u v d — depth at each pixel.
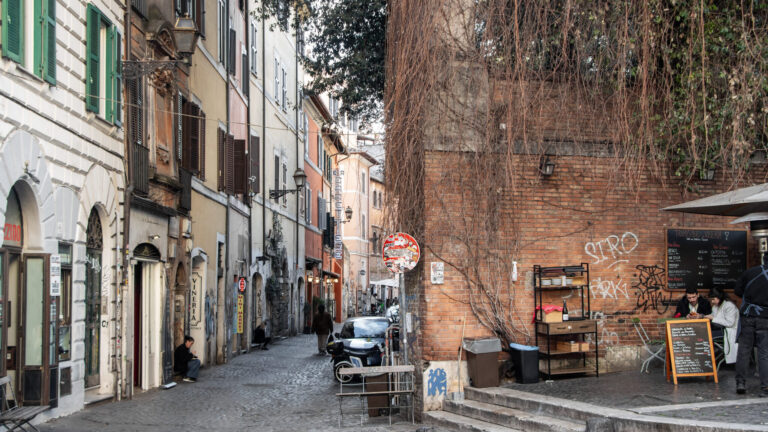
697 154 12.75
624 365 12.94
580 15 12.38
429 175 12.52
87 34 14.36
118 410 14.29
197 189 22.70
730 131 12.59
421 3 12.59
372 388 13.05
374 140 19.91
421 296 12.57
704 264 13.26
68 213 13.52
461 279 12.55
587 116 12.85
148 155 17.84
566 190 12.92
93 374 15.25
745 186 13.23
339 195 58.03
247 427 12.56
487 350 12.10
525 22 12.40
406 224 12.89
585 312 12.94
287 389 17.88
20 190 12.13
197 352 22.98
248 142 29.88
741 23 12.32
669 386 11.07
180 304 20.75
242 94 29.59
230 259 27.09
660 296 13.11
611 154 13.02
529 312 12.73
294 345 33.47
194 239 22.30
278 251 35.62
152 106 18.42
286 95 38.59
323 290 51.25
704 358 11.29
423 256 12.52
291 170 39.59
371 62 18.27
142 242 17.48
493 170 12.56
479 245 12.58
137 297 18.19
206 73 24.02
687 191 13.23
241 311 28.34
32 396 12.37
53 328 12.76
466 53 12.52
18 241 12.30
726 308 12.39
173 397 16.48
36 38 12.09
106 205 15.40
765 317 10.09
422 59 12.48
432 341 12.39
